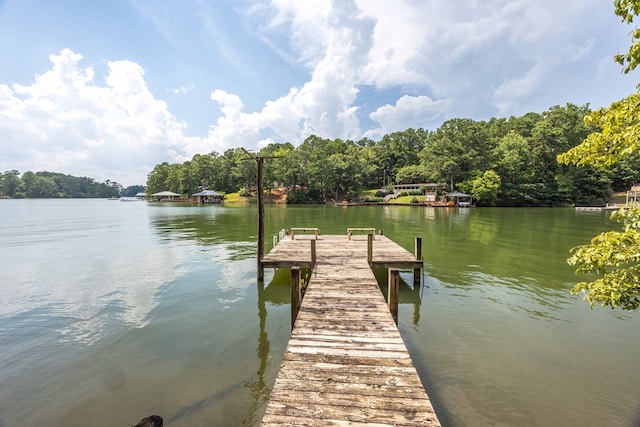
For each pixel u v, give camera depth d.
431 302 7.96
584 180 51.91
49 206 64.62
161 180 107.00
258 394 4.37
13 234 21.11
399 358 4.02
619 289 3.81
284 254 10.34
